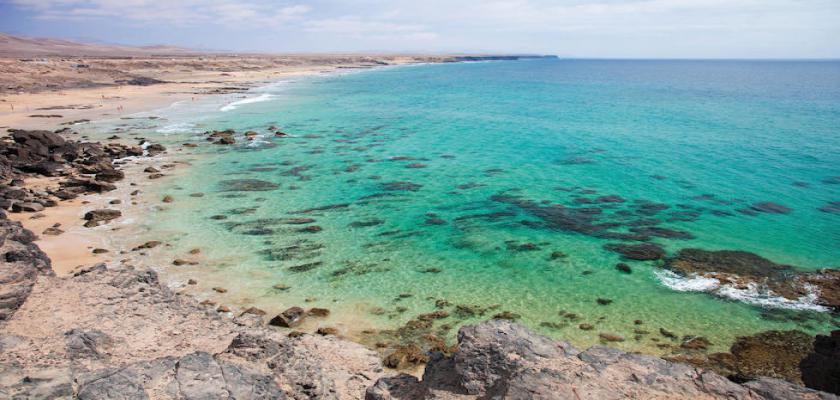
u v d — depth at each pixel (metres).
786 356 20.41
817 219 34.78
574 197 40.25
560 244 31.47
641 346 21.41
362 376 16.81
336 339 20.05
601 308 24.34
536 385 12.52
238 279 26.25
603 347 15.09
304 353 16.25
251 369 14.01
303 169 47.84
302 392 14.14
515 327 16.08
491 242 31.77
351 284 26.28
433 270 28.06
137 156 50.34
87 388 11.73
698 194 40.59
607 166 49.72
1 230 25.20
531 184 43.75
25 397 11.14
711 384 13.06
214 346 16.98
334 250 30.22
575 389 12.41
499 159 52.97
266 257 28.92
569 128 72.00
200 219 34.16
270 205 37.50
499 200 39.59
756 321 23.00
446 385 14.29
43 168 42.12
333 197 39.75
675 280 26.80
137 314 18.20
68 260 26.83
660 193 40.97
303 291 25.39
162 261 27.69
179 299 20.64
